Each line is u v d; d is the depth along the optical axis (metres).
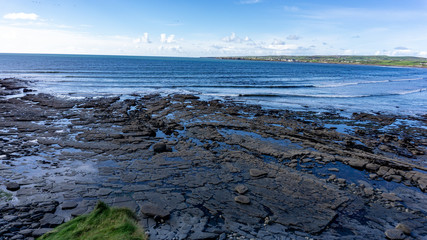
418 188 11.18
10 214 8.05
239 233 7.62
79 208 8.53
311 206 9.31
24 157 12.43
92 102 26.48
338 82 60.25
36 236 7.10
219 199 9.49
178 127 18.48
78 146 14.05
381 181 11.67
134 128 17.61
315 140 17.00
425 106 33.12
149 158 12.94
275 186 10.63
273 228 7.95
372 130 20.47
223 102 30.23
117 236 6.42
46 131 16.45
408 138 18.75
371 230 8.16
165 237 7.24
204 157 13.29
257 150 14.60
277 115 24.41
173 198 9.42
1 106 22.91
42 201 8.84
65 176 10.75
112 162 12.32
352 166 13.15
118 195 9.48
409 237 7.81
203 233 7.51
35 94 30.39
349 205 9.54
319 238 7.60
